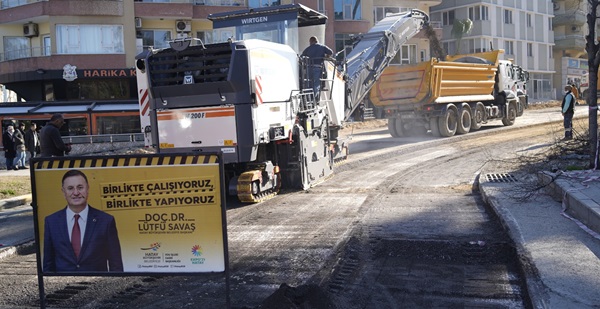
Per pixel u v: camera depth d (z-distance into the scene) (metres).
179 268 5.35
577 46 61.81
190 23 35.03
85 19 32.91
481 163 14.82
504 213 8.55
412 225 8.71
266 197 11.63
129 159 5.33
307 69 12.84
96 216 5.43
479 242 7.58
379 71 17.95
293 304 5.06
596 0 9.72
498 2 53.28
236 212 10.45
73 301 6.18
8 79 33.50
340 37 39.81
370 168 15.36
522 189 10.27
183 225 5.31
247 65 10.32
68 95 33.84
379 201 10.77
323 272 6.70
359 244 7.84
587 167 10.63
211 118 10.64
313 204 10.80
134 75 33.31
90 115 25.39
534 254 6.45
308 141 12.65
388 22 19.36
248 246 7.99
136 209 5.36
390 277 6.47
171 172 5.29
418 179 13.03
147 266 5.39
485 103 24.78
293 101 12.05
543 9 59.12
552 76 62.22
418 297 5.83
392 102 21.80
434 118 21.31
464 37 52.50
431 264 6.90
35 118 25.22
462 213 9.37
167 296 6.18
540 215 8.34
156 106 11.05
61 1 32.41
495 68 24.47
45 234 5.50
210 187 5.24
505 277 6.33
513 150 16.61
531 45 58.06
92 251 5.45
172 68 10.92
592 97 10.24
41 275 5.54
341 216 9.62
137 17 33.66
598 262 6.08
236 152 10.52
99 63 33.06
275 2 36.56
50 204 5.48
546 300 5.13
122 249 5.42
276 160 12.26
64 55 32.69
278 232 8.73
